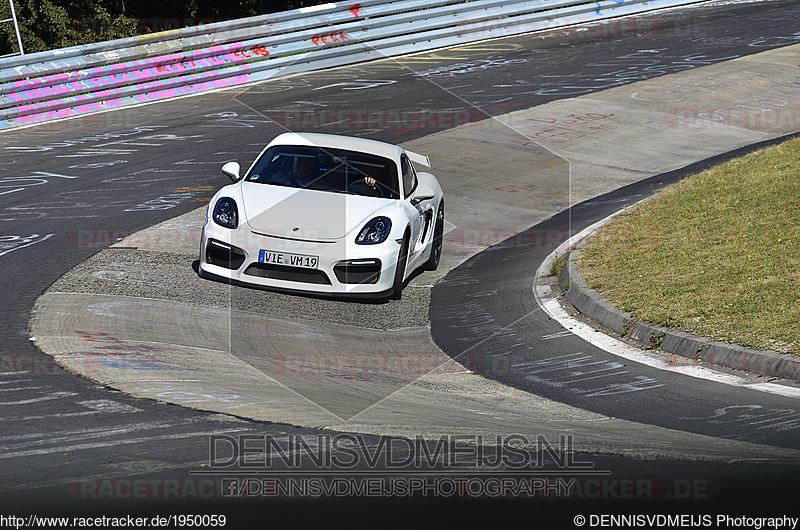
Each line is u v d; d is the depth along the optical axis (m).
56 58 38.59
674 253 22.16
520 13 59.59
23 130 36.19
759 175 28.34
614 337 18.08
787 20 61.84
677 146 36.38
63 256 20.97
